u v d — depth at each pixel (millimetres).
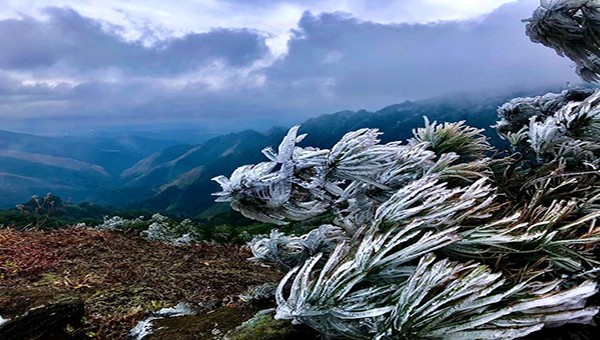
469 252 1876
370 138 2359
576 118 2914
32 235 4172
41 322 2035
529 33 3223
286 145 2271
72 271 3262
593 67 3123
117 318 2496
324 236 2348
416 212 1894
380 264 1695
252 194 2182
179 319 2424
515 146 3184
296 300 1698
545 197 2465
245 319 2297
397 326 1536
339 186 2400
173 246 4246
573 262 1832
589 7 2936
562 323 1604
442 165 2424
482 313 1507
